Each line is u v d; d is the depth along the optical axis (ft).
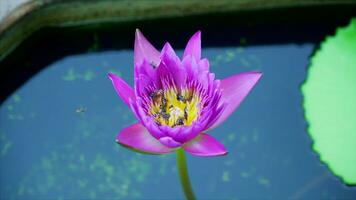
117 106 3.17
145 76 2.53
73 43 3.33
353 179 2.91
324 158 2.94
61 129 3.14
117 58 3.28
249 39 3.29
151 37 3.32
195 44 2.59
